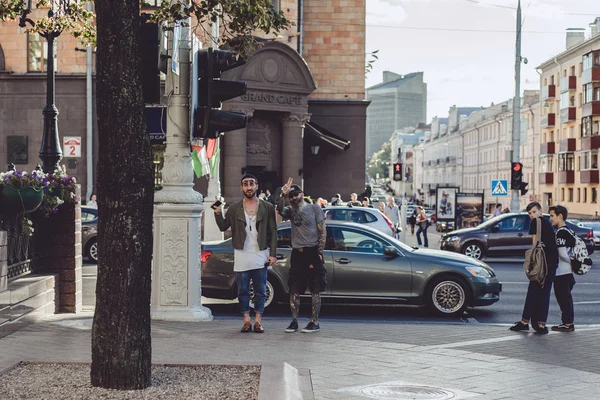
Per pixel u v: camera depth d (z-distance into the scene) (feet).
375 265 48.83
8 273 36.81
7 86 118.93
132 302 22.91
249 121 121.70
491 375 28.81
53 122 57.57
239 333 36.55
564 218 41.22
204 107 36.04
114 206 22.66
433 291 48.98
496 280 50.06
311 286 38.40
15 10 43.09
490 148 365.61
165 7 34.58
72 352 29.50
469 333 39.24
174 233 39.63
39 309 38.04
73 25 44.11
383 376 28.14
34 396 22.15
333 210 76.54
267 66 119.03
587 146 241.96
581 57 255.09
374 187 580.30
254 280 37.35
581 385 27.61
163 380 24.34
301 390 24.86
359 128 143.64
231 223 37.50
